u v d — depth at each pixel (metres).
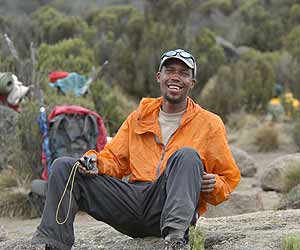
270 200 9.87
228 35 39.62
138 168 4.93
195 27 39.34
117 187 4.82
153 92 20.77
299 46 25.67
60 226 4.57
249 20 40.84
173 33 22.05
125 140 5.01
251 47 37.16
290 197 8.56
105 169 4.87
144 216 4.86
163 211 4.49
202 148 4.88
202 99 21.36
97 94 14.19
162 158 4.89
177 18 23.28
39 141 10.38
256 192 9.75
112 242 5.34
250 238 4.91
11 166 10.53
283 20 40.00
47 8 35.16
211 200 4.79
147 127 4.95
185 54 4.93
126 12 32.38
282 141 16.66
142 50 21.20
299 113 18.61
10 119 11.00
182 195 4.45
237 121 20.41
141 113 5.00
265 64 23.19
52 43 25.73
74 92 13.33
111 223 4.94
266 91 22.38
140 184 4.91
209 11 42.03
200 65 22.00
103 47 22.56
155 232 4.98
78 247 5.35
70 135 9.44
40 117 9.62
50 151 9.46
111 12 32.84
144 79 20.98
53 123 9.52
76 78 13.73
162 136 4.94
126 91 21.05
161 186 4.74
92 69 15.16
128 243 5.02
